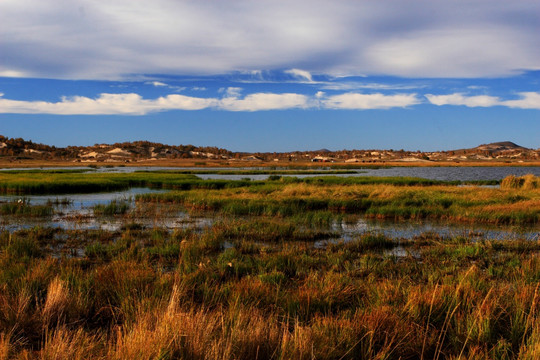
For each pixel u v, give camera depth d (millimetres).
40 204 21469
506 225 15016
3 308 4715
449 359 4039
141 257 9164
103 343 4055
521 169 96188
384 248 10938
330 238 12500
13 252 9203
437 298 5258
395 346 4078
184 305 5289
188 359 3566
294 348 3781
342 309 5641
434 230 13953
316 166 117250
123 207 18703
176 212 18375
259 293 5906
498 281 7469
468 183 40688
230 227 13117
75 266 8336
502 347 4172
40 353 3641
